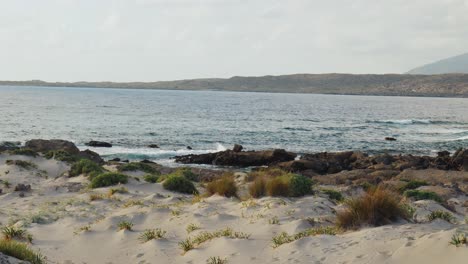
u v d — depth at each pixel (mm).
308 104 160375
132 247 11062
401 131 69375
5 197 18953
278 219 12148
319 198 15141
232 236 10648
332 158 38844
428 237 7777
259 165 38656
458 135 65375
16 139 50188
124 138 54219
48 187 21266
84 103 128875
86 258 10562
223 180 17047
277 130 66500
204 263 9219
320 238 9328
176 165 38594
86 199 17750
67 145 36969
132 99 170375
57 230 13156
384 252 7836
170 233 11914
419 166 35281
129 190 19656
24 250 9195
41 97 162750
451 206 15883
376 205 10359
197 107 123625
